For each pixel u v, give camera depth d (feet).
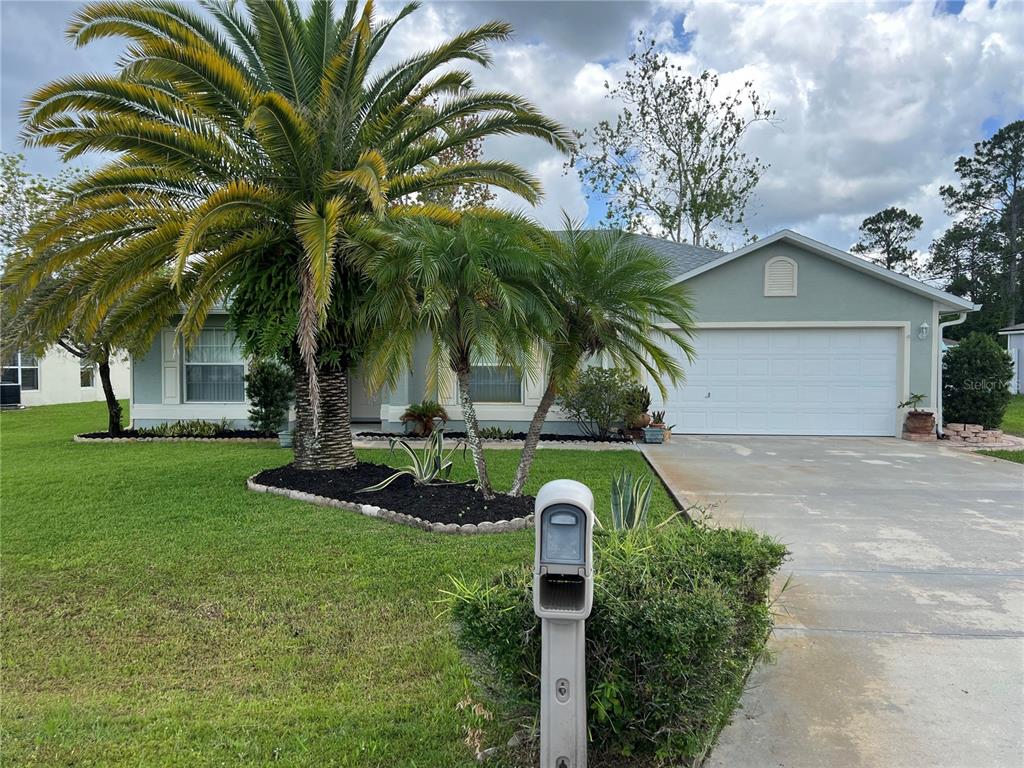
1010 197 142.72
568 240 21.86
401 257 21.26
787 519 21.88
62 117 23.16
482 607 8.61
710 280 45.29
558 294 21.45
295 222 25.61
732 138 88.38
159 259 26.27
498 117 27.53
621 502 16.15
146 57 23.39
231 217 24.57
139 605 15.14
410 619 14.11
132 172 25.41
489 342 20.30
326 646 13.03
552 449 39.11
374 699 10.91
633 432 42.34
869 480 28.76
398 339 22.49
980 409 46.21
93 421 61.46
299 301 25.96
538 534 7.62
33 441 45.27
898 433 44.14
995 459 34.81
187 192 26.66
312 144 25.17
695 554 10.54
